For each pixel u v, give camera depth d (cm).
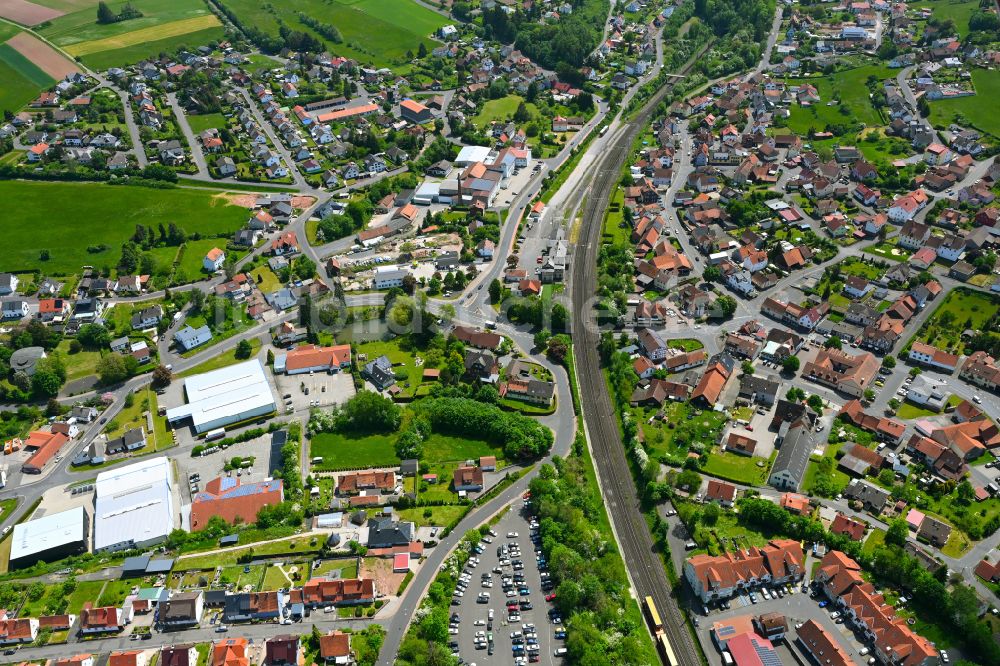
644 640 19512
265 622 19712
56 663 18525
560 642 19325
